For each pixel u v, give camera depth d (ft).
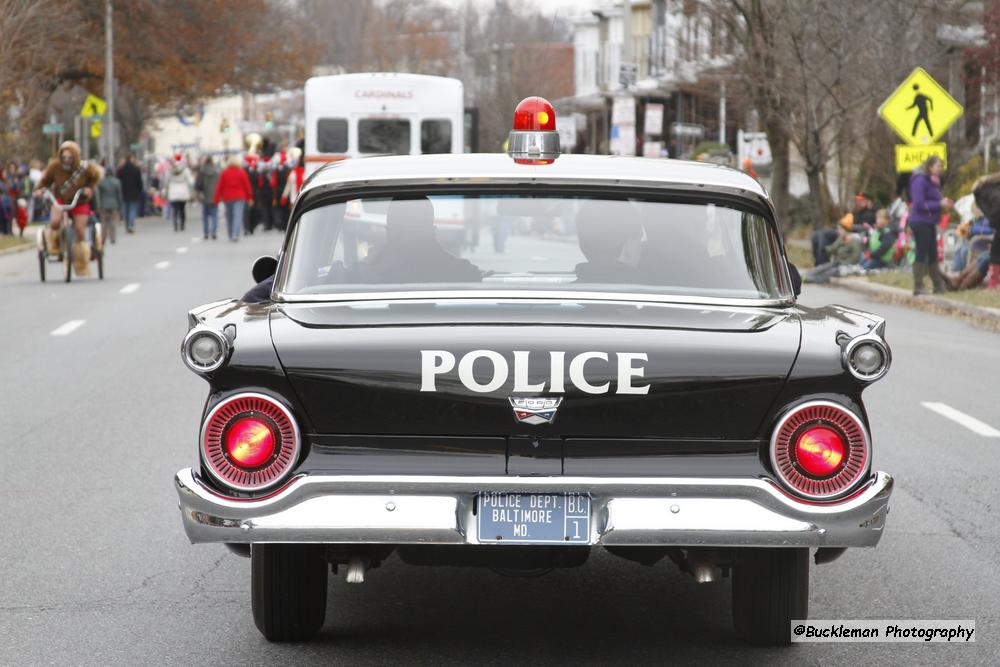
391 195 39.70
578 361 33.19
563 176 39.58
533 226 39.42
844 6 213.46
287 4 497.46
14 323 124.26
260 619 38.93
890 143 241.55
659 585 45.85
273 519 32.86
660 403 33.12
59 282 168.66
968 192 244.22
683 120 394.73
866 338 33.30
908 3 214.48
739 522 32.83
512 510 33.22
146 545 50.55
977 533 53.26
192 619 41.70
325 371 33.24
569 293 37.50
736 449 33.45
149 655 38.29
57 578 46.21
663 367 33.22
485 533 33.19
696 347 33.50
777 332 34.32
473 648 38.96
